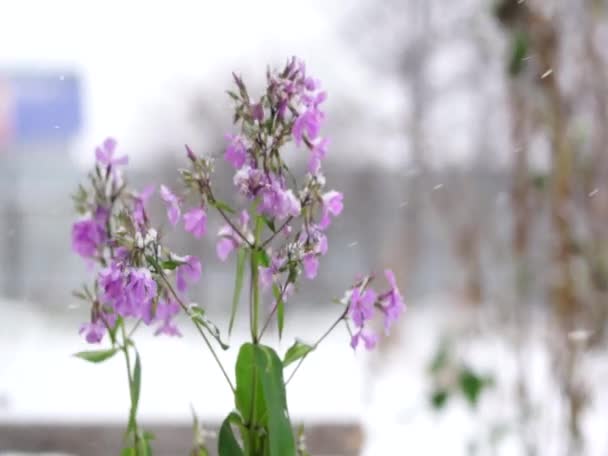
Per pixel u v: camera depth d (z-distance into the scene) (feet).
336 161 19.61
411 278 12.76
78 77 28.12
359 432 8.63
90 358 3.14
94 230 3.25
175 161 23.68
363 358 12.76
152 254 2.91
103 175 3.28
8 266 25.03
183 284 3.06
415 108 11.35
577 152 6.99
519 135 7.24
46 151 27.73
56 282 24.17
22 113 29.43
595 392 7.32
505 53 7.21
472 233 8.73
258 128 2.90
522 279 7.54
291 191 2.87
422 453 8.80
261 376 2.86
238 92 2.97
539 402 7.55
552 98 6.97
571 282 7.02
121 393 11.30
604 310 7.00
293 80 2.90
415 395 10.51
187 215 3.01
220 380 11.56
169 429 8.55
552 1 6.96
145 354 13.70
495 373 7.84
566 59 7.16
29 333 18.45
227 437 3.02
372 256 19.01
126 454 3.20
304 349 3.04
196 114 23.98
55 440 8.71
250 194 2.88
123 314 2.86
